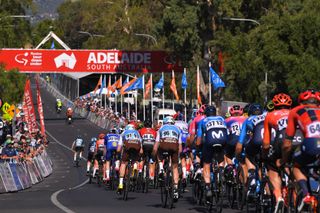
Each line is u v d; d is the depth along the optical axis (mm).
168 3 109062
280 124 19375
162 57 114250
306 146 16562
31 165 55656
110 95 142375
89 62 115062
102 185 49125
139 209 27828
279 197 18875
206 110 25516
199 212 26297
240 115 27797
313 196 16375
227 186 27156
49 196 37312
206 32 108250
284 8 104688
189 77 124938
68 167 77438
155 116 114125
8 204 31688
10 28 121875
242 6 110500
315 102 17094
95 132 123125
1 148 53906
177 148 28359
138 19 178125
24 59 113562
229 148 27578
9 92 92000
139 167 38469
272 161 19500
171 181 27875
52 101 192750
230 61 89750
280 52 74500
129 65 114938
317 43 74375
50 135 118000
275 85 80750
